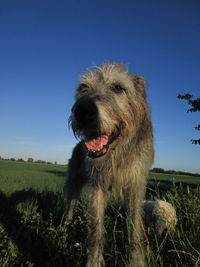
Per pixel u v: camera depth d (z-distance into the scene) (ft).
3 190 3.57
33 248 1.75
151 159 1.97
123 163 1.79
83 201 2.63
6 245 1.70
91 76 1.95
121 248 1.66
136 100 1.89
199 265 1.25
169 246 1.57
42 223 2.10
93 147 1.68
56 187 4.02
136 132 1.84
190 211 1.81
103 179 1.82
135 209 1.78
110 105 1.69
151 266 1.34
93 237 1.64
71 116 1.70
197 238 1.50
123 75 1.91
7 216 2.26
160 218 1.74
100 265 1.55
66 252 1.67
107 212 2.18
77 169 2.46
